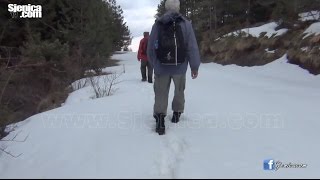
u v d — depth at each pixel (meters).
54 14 17.88
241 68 18.61
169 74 5.66
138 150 4.86
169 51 5.45
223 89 10.49
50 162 4.66
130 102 8.21
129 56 39.69
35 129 6.20
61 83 13.53
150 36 5.65
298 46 15.85
